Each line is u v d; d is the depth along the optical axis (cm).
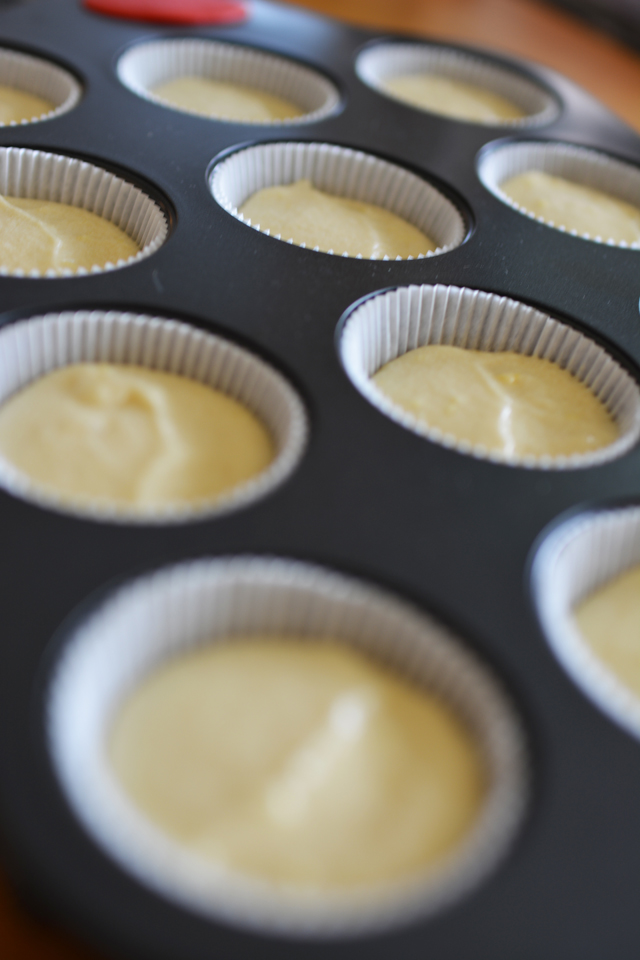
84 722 34
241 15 58
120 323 41
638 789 34
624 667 38
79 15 55
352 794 35
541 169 54
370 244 48
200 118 50
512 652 36
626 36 70
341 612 36
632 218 53
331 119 52
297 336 41
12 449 39
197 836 33
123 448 39
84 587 35
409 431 39
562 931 30
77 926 28
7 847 29
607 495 39
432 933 29
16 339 40
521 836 32
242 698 36
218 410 41
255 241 44
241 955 28
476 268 45
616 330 44
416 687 36
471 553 37
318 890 32
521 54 66
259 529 37
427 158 51
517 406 43
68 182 47
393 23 67
